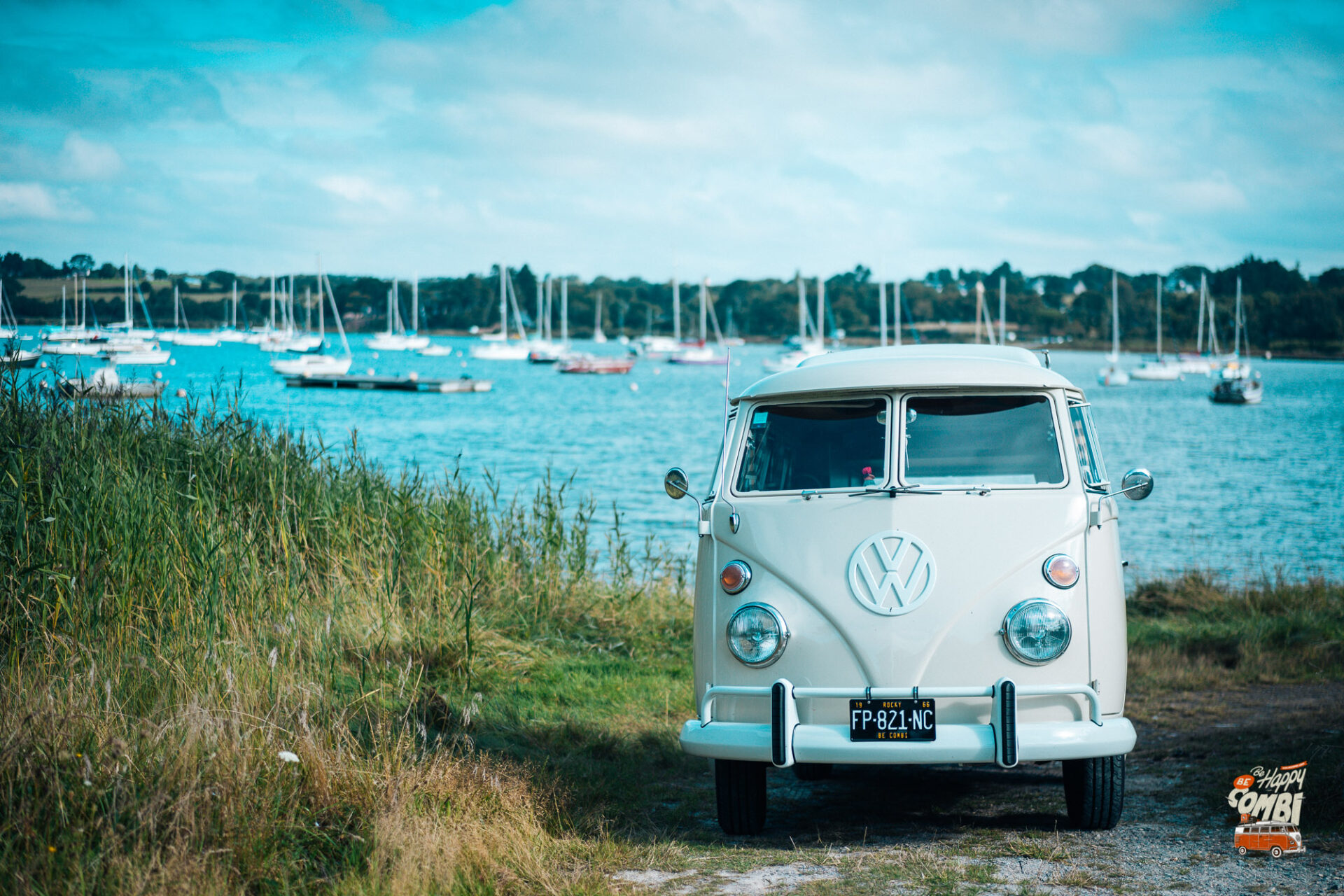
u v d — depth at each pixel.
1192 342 169.50
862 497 5.08
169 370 65.19
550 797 5.57
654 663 9.57
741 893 4.32
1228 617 12.41
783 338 194.00
